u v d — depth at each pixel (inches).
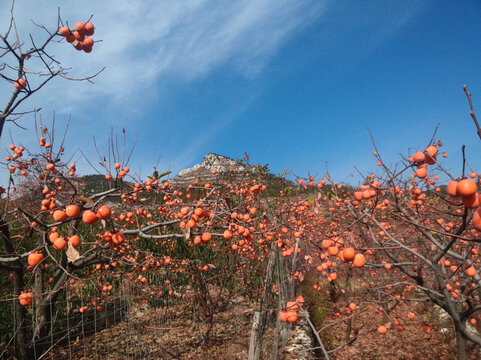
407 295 278.2
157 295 222.2
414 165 99.3
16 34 127.6
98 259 190.7
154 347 187.8
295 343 190.4
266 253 252.5
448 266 139.5
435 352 196.2
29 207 184.7
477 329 210.4
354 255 91.5
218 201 137.5
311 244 184.1
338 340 219.6
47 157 172.1
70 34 121.3
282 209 215.9
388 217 180.7
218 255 279.9
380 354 195.2
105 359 171.5
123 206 189.5
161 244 259.6
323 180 189.6
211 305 228.2
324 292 297.6
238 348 185.8
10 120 134.4
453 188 67.4
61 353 177.2
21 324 152.6
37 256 98.9
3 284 229.1
